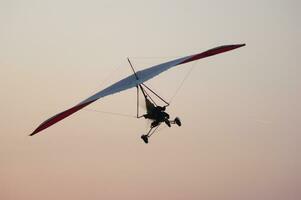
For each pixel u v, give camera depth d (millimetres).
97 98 60719
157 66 66625
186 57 66250
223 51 67750
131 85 62188
